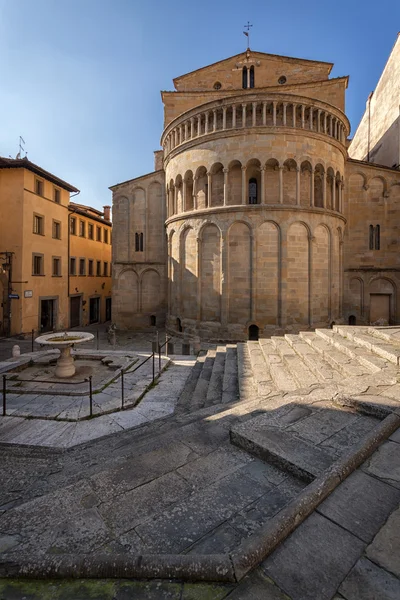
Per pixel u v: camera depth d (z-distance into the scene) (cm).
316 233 2464
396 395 620
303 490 356
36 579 276
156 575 271
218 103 2408
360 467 409
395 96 3066
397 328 1154
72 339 1554
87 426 1048
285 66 3206
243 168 2369
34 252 3069
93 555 285
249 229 2391
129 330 3378
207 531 335
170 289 2953
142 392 1347
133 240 3375
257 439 493
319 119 2422
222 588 261
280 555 290
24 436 977
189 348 2097
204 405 1138
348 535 308
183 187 2681
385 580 262
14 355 1925
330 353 1040
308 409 602
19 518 354
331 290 2558
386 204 2920
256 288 2388
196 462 467
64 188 3569
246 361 1415
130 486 411
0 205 2923
